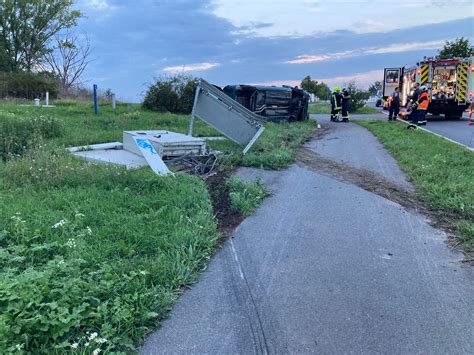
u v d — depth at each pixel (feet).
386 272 15.35
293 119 62.69
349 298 13.58
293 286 14.34
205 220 18.85
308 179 27.66
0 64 149.38
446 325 12.23
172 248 15.89
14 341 10.12
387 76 101.24
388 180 27.71
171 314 12.70
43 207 19.34
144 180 23.41
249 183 24.85
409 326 12.16
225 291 14.01
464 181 25.66
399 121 67.62
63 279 12.60
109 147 33.35
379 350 11.16
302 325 12.21
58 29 154.81
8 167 25.02
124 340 11.10
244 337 11.69
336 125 63.57
